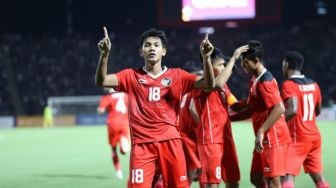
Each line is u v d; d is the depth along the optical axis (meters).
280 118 6.47
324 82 39.34
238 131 22.52
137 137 5.66
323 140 17.12
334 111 31.09
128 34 47.06
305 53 42.22
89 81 43.47
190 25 37.22
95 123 37.06
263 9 36.66
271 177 6.35
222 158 6.69
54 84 43.22
